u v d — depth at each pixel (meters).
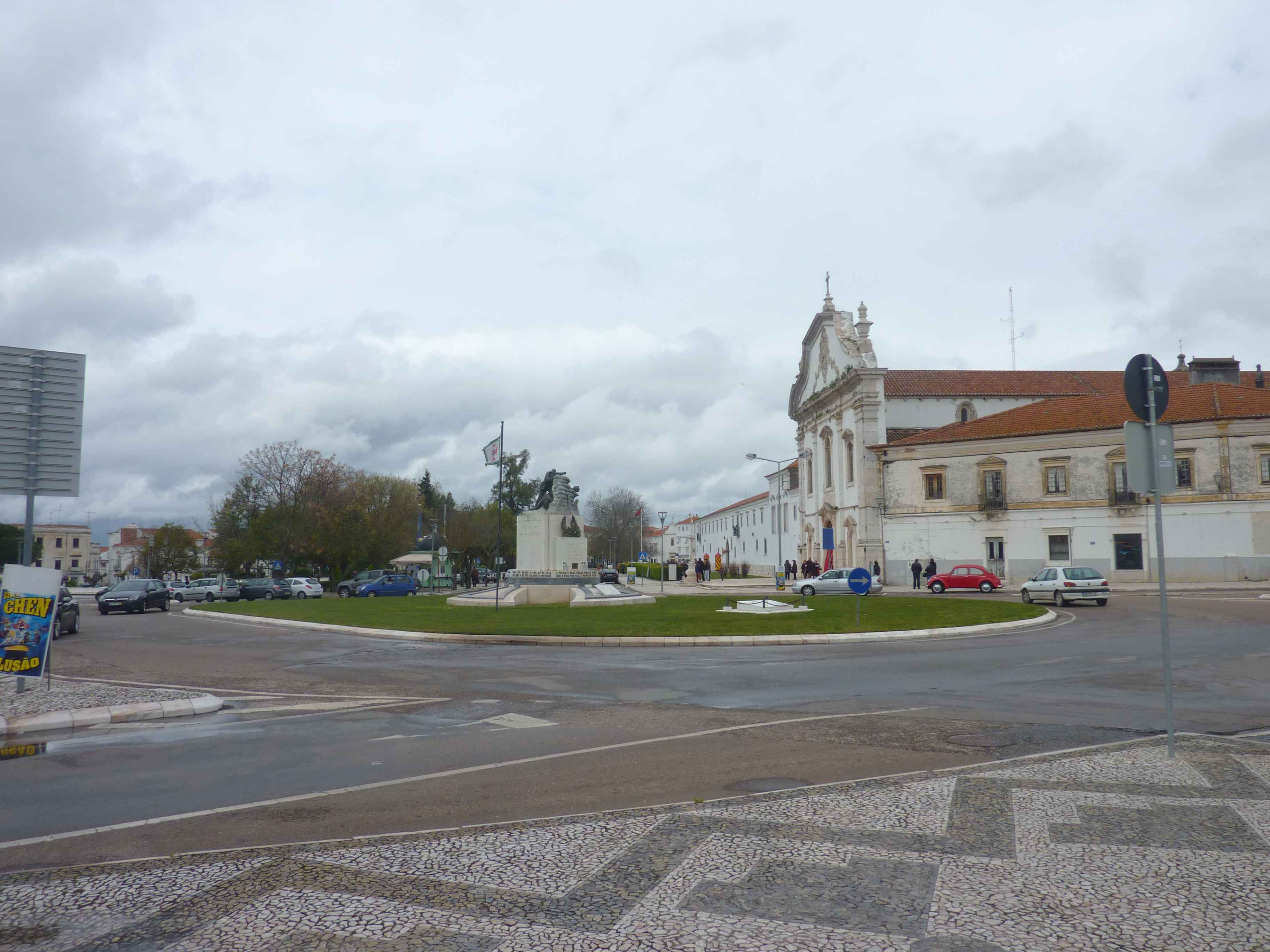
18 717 11.52
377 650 21.30
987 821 6.27
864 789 7.25
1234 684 13.52
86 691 13.88
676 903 4.83
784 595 46.78
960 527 54.84
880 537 57.66
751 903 4.81
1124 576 49.41
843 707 11.84
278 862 5.65
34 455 14.21
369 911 4.79
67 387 14.63
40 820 6.88
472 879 5.27
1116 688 13.38
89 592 70.62
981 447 54.62
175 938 4.49
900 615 27.55
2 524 84.50
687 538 148.38
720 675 15.57
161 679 16.11
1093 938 4.29
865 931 4.42
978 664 16.64
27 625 13.70
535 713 11.80
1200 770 7.68
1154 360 8.47
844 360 63.31
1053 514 51.84
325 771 8.48
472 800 7.25
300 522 70.75
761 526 105.25
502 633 23.38
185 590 57.75
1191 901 4.73
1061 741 9.23
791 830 6.14
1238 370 57.09
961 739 9.44
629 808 6.84
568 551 44.34
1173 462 8.41
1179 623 24.94
